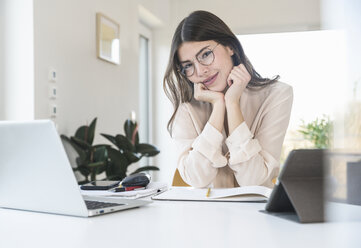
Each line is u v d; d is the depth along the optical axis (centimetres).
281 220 79
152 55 407
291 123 345
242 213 88
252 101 200
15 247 61
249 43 351
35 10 218
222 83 203
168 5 373
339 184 52
